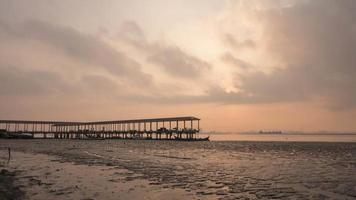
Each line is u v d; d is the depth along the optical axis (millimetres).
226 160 65000
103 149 106250
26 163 57281
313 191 30719
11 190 30219
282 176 40812
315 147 129250
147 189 31875
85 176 40719
